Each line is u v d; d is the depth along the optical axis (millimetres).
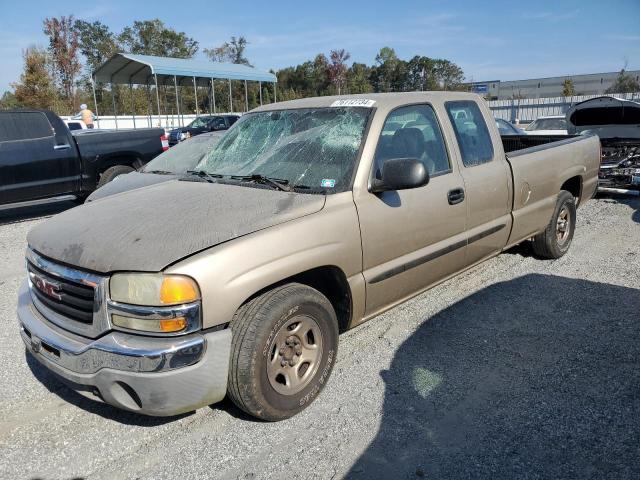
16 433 3053
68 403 3355
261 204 3148
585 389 3293
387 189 3324
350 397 3289
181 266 2576
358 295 3396
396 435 2912
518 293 4875
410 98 3963
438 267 4004
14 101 35906
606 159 9188
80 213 3334
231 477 2641
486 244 4480
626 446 2754
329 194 3273
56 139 9328
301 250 2984
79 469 2742
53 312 2971
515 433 2896
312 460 2738
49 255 2922
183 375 2576
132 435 3008
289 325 2986
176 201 3299
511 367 3596
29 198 9180
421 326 4266
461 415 3076
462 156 4223
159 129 10906
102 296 2648
